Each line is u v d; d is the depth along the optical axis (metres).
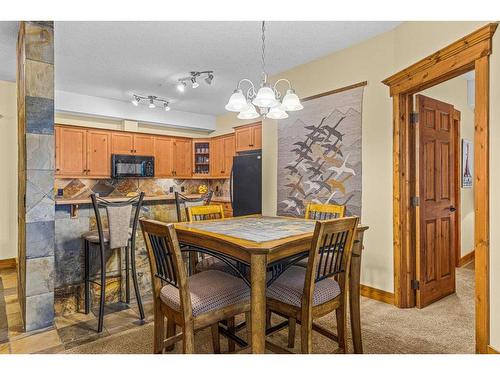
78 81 4.53
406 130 2.93
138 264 3.21
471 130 4.44
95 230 2.92
